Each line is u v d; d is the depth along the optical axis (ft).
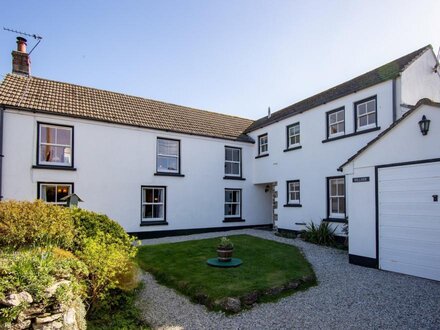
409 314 15.79
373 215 25.30
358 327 14.53
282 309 16.81
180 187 45.11
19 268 10.89
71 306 11.60
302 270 23.16
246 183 52.65
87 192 37.32
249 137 54.60
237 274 21.98
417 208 22.41
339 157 36.73
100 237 17.20
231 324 15.08
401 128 23.72
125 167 40.37
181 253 29.55
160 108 49.60
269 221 54.85
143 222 41.34
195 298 18.40
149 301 18.24
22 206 15.97
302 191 42.39
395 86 31.01
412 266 22.54
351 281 21.53
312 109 41.34
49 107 35.91
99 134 38.75
